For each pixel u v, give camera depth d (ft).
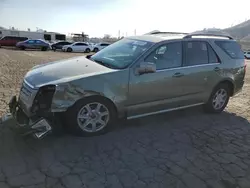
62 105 12.09
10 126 13.66
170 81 14.97
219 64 17.30
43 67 14.33
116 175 10.40
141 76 13.87
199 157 12.18
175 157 12.05
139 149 12.55
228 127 16.02
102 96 12.98
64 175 10.21
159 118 16.71
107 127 13.73
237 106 20.83
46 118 12.06
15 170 10.32
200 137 14.33
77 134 13.16
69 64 14.52
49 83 12.03
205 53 16.83
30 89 12.30
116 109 13.66
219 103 18.29
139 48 14.85
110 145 12.75
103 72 13.06
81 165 10.93
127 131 14.46
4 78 28.55
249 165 11.78
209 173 10.96
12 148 11.84
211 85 17.15
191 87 16.08
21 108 13.09
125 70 13.50
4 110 16.49
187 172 10.93
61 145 12.37
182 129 15.25
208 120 17.01
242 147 13.46
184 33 17.98
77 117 12.74
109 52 16.02
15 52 82.33
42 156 11.40
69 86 12.10
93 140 13.10
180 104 16.05
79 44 112.68
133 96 13.87
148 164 11.32
